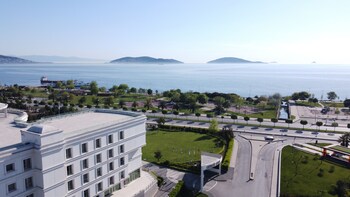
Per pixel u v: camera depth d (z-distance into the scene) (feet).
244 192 196.65
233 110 495.00
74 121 191.31
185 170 232.32
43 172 134.82
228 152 265.13
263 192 196.65
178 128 357.20
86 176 165.17
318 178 212.43
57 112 404.36
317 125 365.81
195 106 499.51
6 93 594.24
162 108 486.38
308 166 235.20
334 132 345.31
